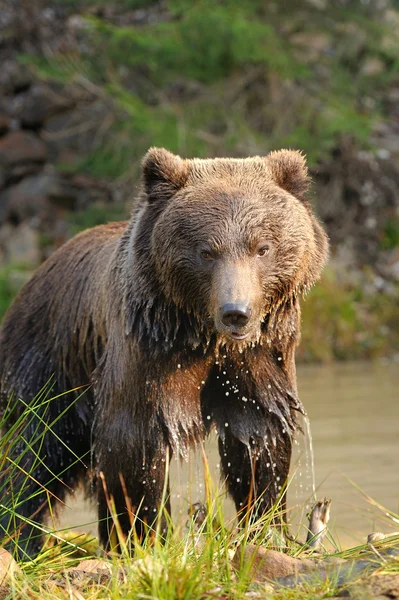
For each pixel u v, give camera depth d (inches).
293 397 386.0
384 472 585.6
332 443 677.3
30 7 1525.6
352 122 1375.5
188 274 352.5
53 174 1502.2
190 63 1374.3
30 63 1430.9
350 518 492.7
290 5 1405.0
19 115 1515.7
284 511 369.4
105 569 324.8
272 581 282.7
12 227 1476.4
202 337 364.2
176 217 353.1
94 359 411.5
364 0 1461.6
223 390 385.7
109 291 386.3
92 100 1493.6
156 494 371.2
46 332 442.6
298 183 375.6
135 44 1365.7
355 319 1296.8
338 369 1165.7
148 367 364.5
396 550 302.8
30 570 330.0
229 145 1349.7
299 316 386.0
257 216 347.6
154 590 270.2
